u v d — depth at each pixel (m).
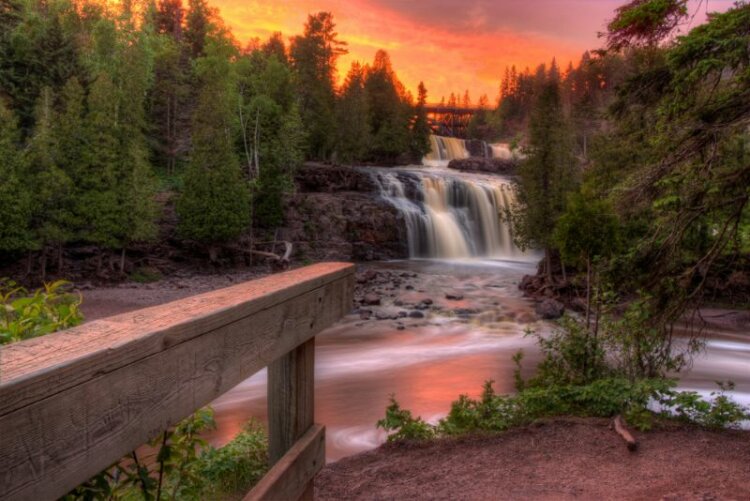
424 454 6.82
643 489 5.43
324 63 68.88
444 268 38.62
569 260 9.28
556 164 28.55
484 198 47.94
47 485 0.82
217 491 5.07
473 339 18.91
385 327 20.75
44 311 1.70
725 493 5.25
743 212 8.46
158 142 52.16
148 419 1.06
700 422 7.52
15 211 28.34
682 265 8.21
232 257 38.38
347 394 12.59
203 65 46.69
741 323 18.41
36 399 0.80
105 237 30.58
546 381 8.60
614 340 8.40
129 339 1.01
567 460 6.31
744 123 7.12
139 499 1.78
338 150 58.62
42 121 31.89
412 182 49.38
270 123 44.09
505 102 132.62
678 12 7.47
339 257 41.44
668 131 7.73
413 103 81.75
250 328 1.51
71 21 56.16
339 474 6.27
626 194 8.30
